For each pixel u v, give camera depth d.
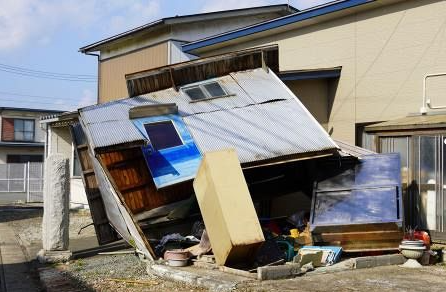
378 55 11.44
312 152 8.67
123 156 9.66
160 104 9.75
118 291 7.02
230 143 8.94
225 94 10.62
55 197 9.70
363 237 8.38
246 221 7.35
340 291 6.42
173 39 18.47
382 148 9.83
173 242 8.60
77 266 9.02
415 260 8.05
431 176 9.08
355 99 11.87
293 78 11.98
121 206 8.68
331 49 12.52
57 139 20.33
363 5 11.38
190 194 9.84
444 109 10.09
